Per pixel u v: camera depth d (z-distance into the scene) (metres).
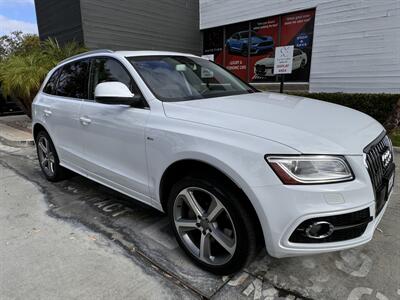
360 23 7.39
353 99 6.84
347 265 2.36
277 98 2.84
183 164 2.26
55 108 3.70
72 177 4.46
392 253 2.49
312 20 8.41
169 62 3.12
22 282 2.23
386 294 2.06
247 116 2.15
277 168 1.78
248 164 1.86
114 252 2.59
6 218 3.23
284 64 6.57
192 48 11.46
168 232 2.90
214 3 10.73
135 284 2.20
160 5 10.25
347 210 1.79
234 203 1.98
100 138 2.99
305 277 2.24
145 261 2.46
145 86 2.63
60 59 8.06
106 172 3.03
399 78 7.01
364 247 2.58
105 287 2.17
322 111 2.39
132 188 2.78
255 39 9.89
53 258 2.51
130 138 2.62
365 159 1.88
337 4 7.71
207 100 2.61
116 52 3.08
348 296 2.05
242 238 2.01
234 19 10.26
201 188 2.14
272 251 1.90
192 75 3.11
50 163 4.20
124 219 3.17
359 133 2.05
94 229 2.98
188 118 2.27
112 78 2.98
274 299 2.04
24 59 8.03
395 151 5.32
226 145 1.96
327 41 8.08
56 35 9.65
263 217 1.84
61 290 2.15
